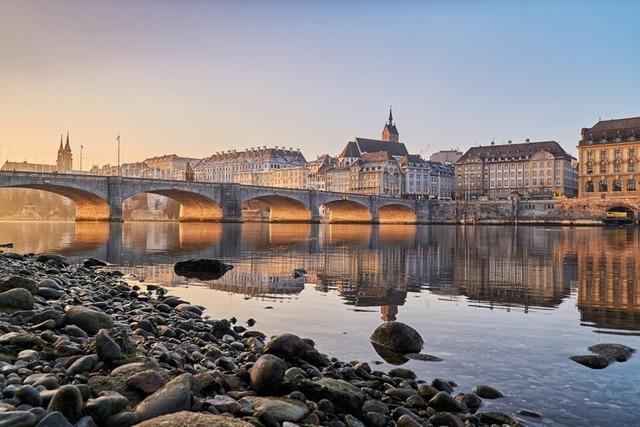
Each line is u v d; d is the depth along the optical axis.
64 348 8.77
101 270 26.89
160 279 24.36
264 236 65.00
